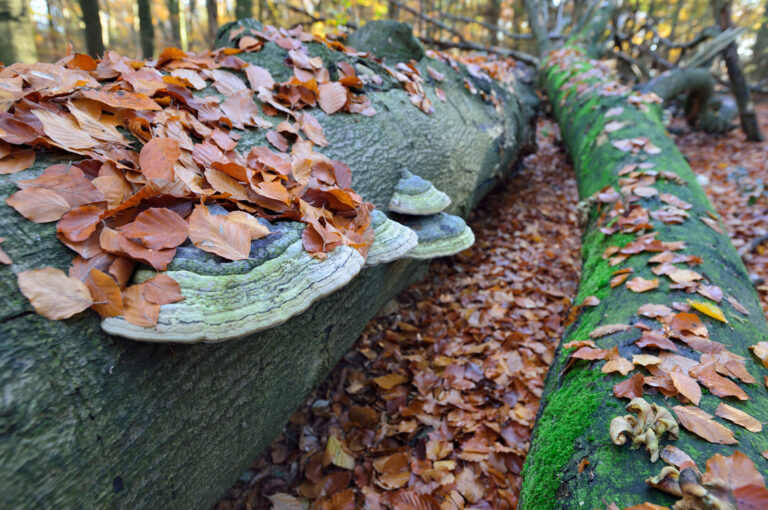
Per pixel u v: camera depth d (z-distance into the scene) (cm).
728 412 123
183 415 122
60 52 1258
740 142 865
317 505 192
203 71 197
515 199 589
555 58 775
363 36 341
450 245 217
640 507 95
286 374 173
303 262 125
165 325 97
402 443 225
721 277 210
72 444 91
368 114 237
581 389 153
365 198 214
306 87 215
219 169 137
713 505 87
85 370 95
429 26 1489
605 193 322
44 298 91
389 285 257
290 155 183
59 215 104
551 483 128
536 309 338
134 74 166
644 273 214
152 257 104
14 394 82
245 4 732
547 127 1052
